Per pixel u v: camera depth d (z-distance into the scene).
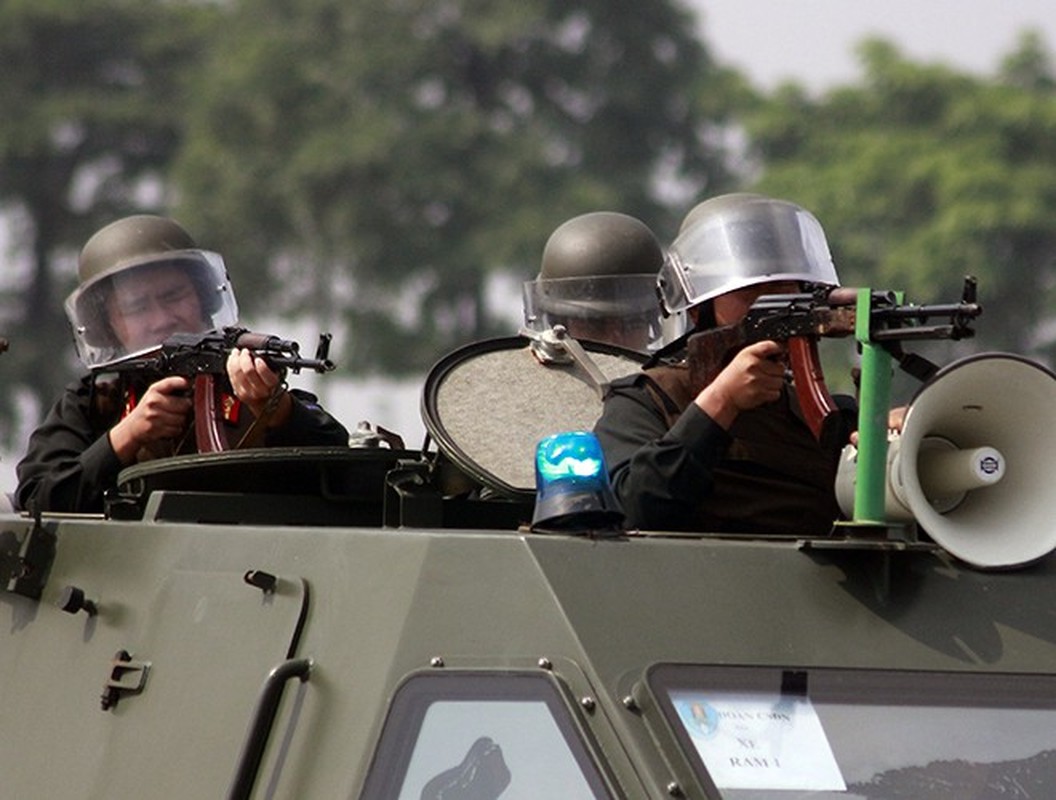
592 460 15.23
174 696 15.52
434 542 14.66
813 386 16.05
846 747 14.36
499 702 14.12
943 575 15.30
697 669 14.38
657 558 14.83
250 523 17.28
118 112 114.88
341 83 106.19
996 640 15.01
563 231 24.23
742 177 103.38
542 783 13.88
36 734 16.61
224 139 105.75
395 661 14.27
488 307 101.94
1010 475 15.41
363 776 13.96
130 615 16.33
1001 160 90.31
